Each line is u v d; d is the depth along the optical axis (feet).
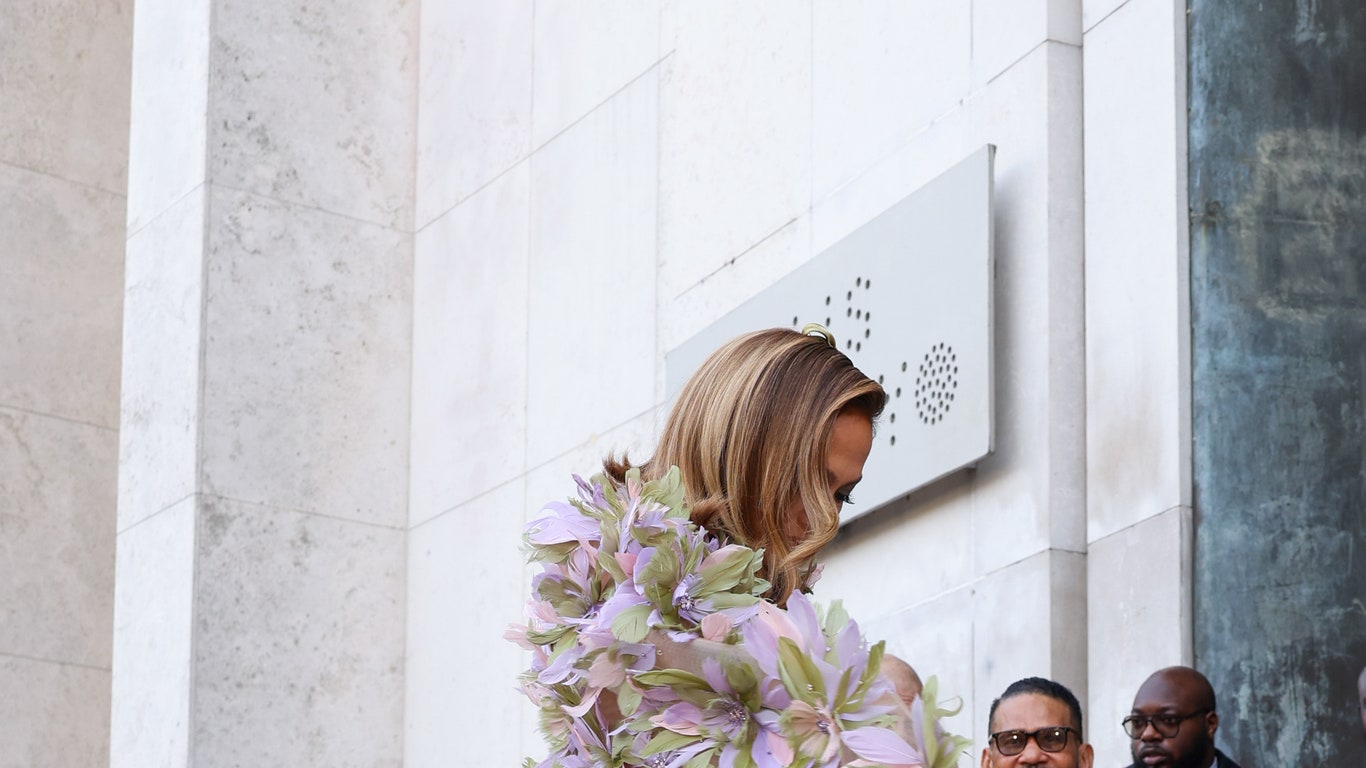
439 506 26.21
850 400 6.01
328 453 26.40
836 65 20.10
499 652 24.68
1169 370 15.72
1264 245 15.89
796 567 5.82
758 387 6.01
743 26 21.68
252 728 25.09
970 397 16.99
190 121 26.66
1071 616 16.20
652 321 23.07
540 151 25.59
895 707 5.24
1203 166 15.98
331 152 27.27
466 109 27.12
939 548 17.46
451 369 26.50
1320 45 16.34
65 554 33.42
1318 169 16.12
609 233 24.04
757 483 5.93
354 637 26.04
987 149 17.25
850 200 19.54
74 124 34.86
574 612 5.99
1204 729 13.66
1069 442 16.55
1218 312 15.70
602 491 6.13
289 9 27.27
